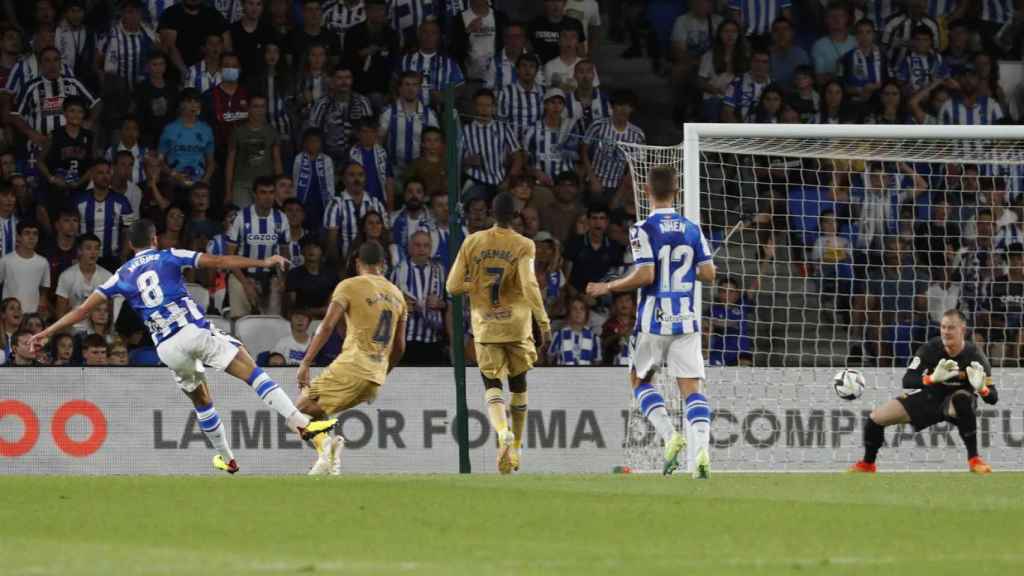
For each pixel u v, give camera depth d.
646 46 70.50
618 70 69.81
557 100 64.56
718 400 50.28
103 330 54.59
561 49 66.00
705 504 27.70
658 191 35.06
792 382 50.72
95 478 33.94
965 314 59.50
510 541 22.58
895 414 43.66
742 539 22.98
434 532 23.56
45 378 49.34
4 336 53.88
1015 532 24.16
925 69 69.25
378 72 63.88
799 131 46.06
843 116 67.12
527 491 30.16
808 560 20.62
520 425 42.25
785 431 50.62
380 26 64.19
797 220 60.47
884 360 58.38
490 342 40.62
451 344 55.84
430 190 61.78
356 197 60.16
